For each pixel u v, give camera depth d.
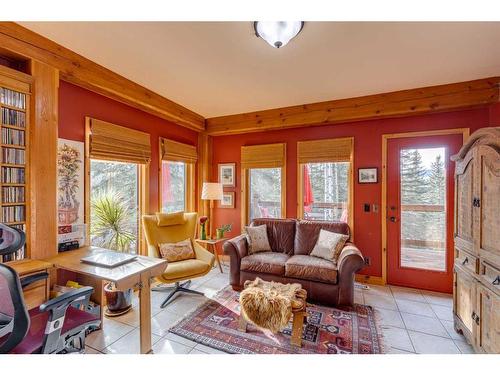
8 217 1.88
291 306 1.99
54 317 1.23
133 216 3.36
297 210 3.94
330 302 2.70
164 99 3.42
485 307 1.71
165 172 3.92
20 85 1.93
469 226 1.97
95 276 1.75
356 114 3.35
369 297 2.98
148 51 2.25
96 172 2.90
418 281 3.24
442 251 3.15
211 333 2.19
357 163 3.56
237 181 4.45
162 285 3.27
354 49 2.18
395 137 3.37
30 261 1.95
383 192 3.42
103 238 2.89
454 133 3.07
